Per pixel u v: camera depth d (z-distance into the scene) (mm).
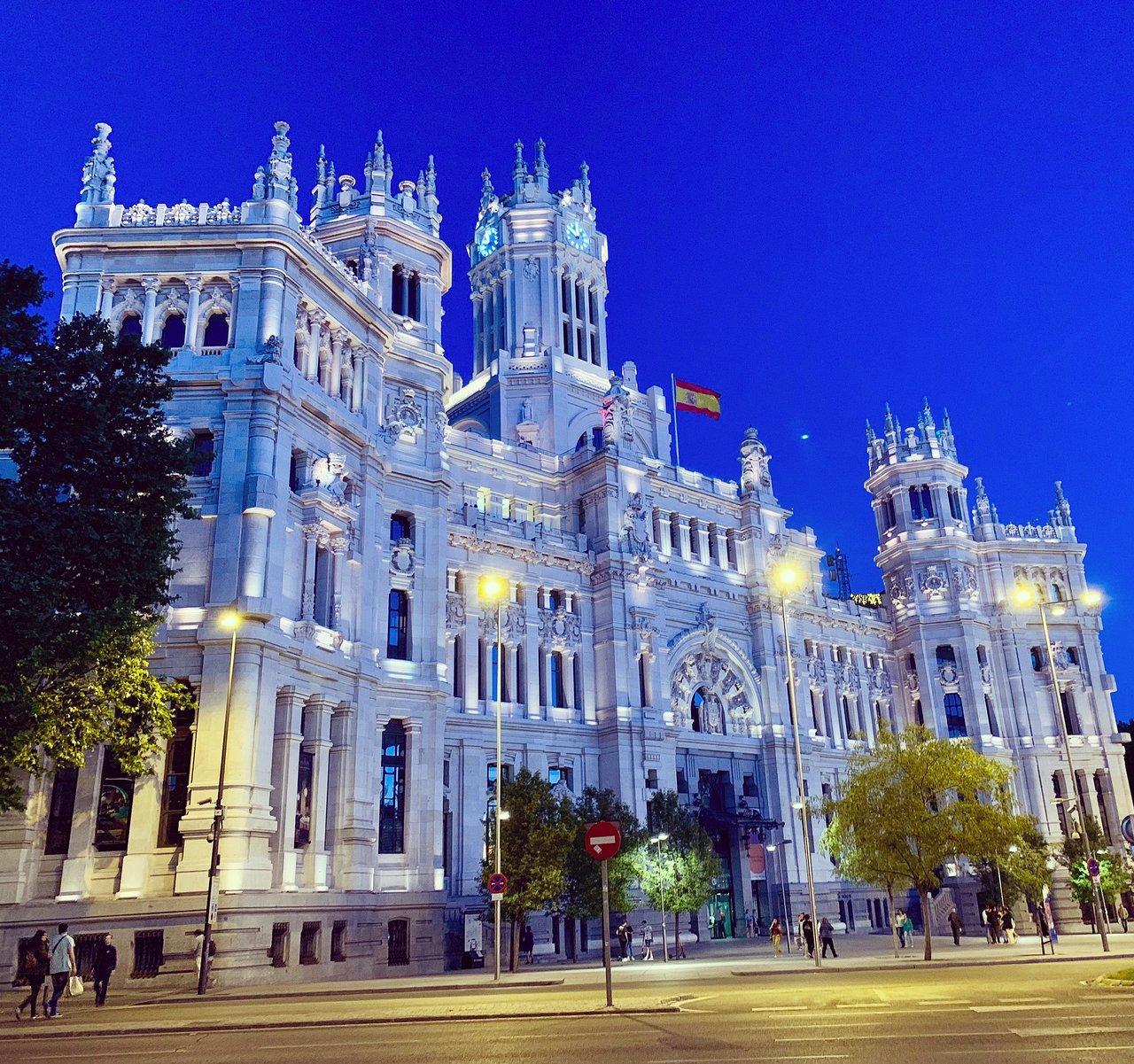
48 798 48250
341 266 63625
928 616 108625
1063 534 114125
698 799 83875
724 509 97312
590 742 79438
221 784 42875
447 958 63656
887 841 51188
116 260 57031
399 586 64500
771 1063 16641
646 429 104750
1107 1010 22703
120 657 37094
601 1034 21516
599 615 82625
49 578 32219
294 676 52906
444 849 68438
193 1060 19734
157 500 38969
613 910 63688
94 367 38000
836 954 58781
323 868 53188
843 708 103188
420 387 69750
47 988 37344
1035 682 108312
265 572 51469
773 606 95625
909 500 113688
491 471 85812
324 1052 20328
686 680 87562
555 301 105562
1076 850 81500
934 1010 23766
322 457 58312
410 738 61469
